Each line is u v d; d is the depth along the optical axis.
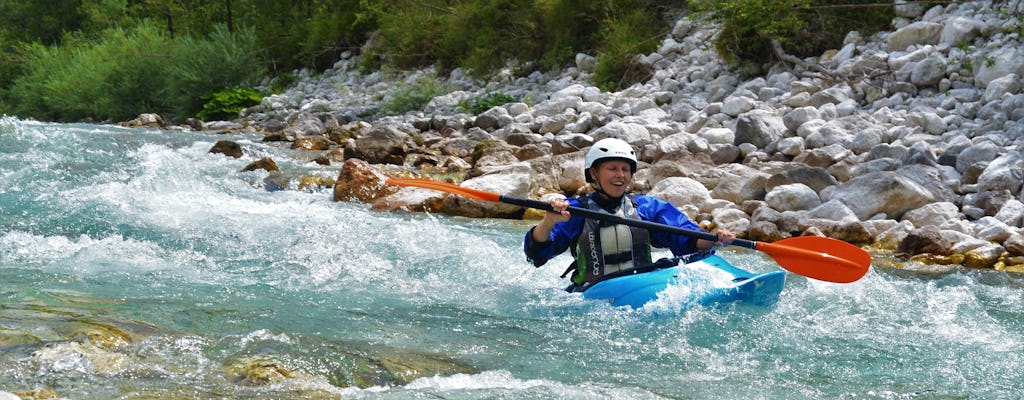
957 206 7.11
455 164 10.02
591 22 16.47
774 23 11.90
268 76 22.95
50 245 5.73
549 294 4.75
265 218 6.73
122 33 24.39
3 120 13.41
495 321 4.30
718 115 10.81
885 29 12.32
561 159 9.05
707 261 4.85
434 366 3.55
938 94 10.41
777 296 4.45
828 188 7.32
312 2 23.70
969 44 10.77
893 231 6.50
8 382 3.07
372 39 21.31
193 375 3.26
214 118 19.91
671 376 3.54
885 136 9.23
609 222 4.68
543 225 4.52
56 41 33.22
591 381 3.46
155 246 5.80
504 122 12.70
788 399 3.31
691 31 14.61
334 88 20.22
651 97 12.46
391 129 10.73
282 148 11.84
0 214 6.65
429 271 5.36
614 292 4.45
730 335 4.06
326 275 5.21
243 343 3.68
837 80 11.20
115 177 8.37
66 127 13.46
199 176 8.74
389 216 7.32
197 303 4.42
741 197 7.63
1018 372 3.64
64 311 4.06
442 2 19.95
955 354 3.87
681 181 7.80
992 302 4.81
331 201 8.00
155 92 22.34
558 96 13.47
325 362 3.50
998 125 8.90
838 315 4.42
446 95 16.20
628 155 4.60
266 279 5.06
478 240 6.27
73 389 3.05
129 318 4.00
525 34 17.38
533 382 3.39
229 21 26.31
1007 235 6.25
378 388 3.25
